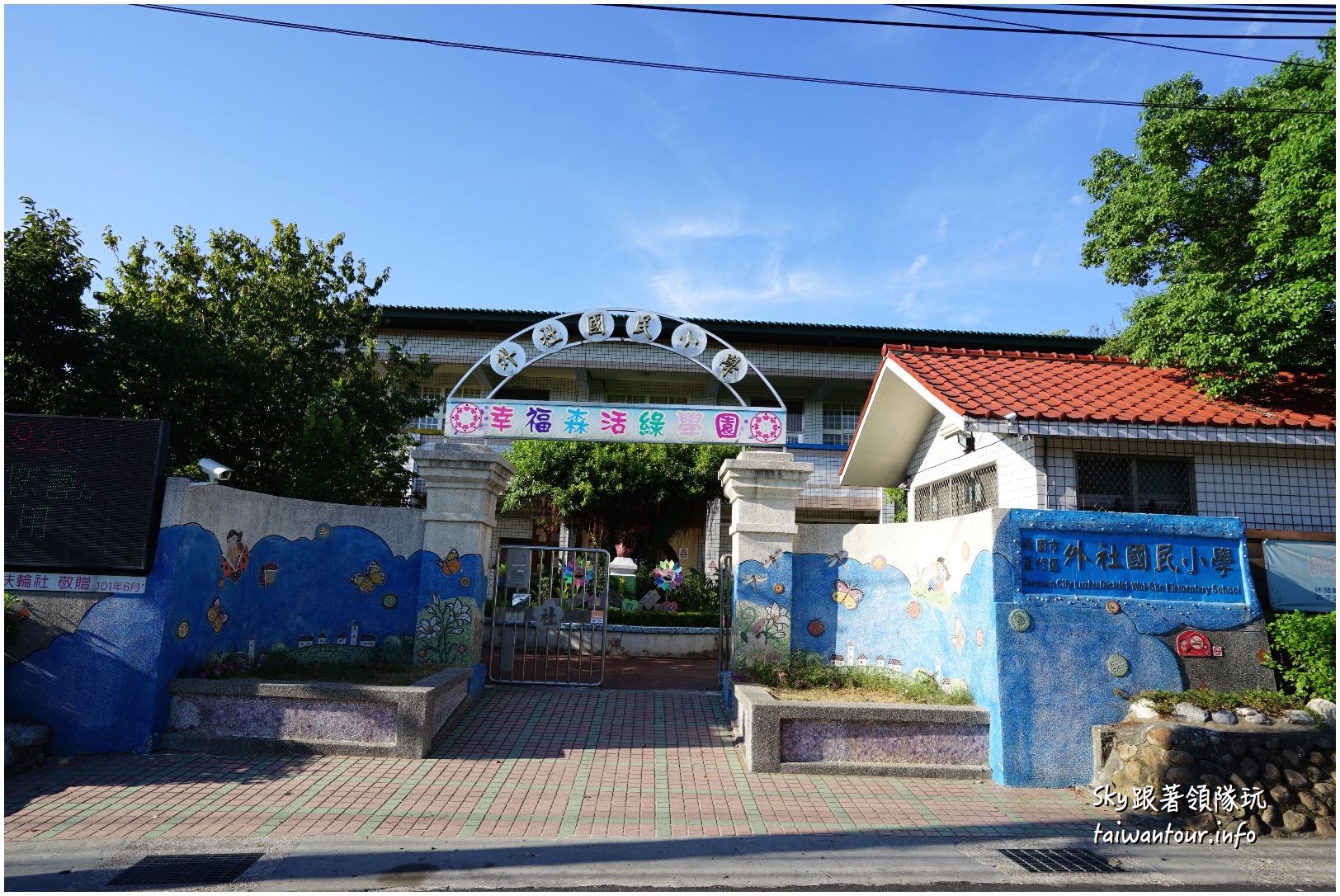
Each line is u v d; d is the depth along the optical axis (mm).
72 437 6691
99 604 6531
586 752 6824
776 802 5770
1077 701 6488
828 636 8141
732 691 7898
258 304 10773
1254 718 6117
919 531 7926
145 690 6457
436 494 8492
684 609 14688
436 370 17797
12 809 5211
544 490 14914
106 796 5480
